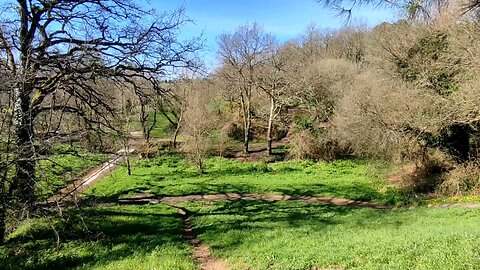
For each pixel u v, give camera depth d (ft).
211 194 94.53
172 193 96.22
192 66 63.57
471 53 70.03
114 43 56.70
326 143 132.67
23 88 46.91
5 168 43.55
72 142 52.31
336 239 44.39
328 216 67.26
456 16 24.32
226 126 172.55
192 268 37.96
